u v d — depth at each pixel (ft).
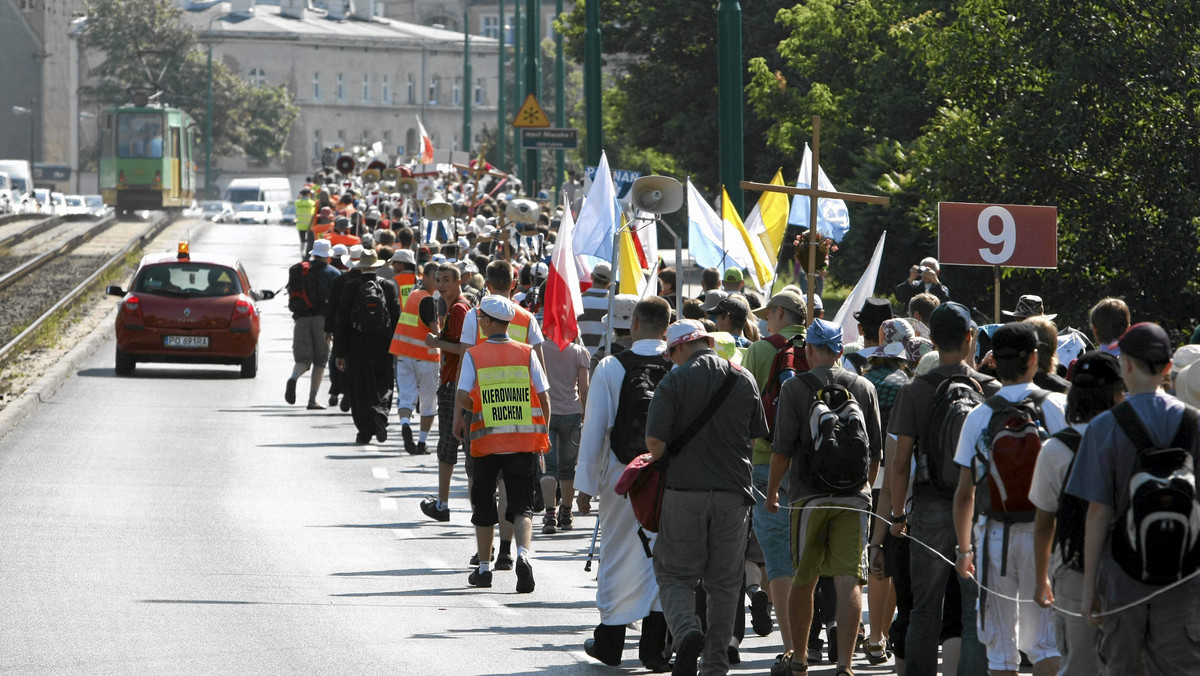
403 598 92.79
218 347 218.38
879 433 74.74
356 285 161.79
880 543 70.95
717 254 138.51
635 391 75.97
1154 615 53.31
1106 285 227.20
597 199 130.62
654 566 71.26
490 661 76.74
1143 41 213.46
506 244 184.44
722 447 70.33
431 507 117.19
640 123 526.98
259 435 168.14
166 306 217.77
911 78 333.62
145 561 102.22
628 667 76.69
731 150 177.88
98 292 357.61
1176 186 216.33
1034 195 224.12
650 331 77.56
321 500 130.11
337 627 84.07
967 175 229.66
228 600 90.68
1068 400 58.34
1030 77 224.53
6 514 118.73
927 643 66.95
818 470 71.51
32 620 83.66
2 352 224.74
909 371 79.92
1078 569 56.54
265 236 630.33
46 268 424.87
